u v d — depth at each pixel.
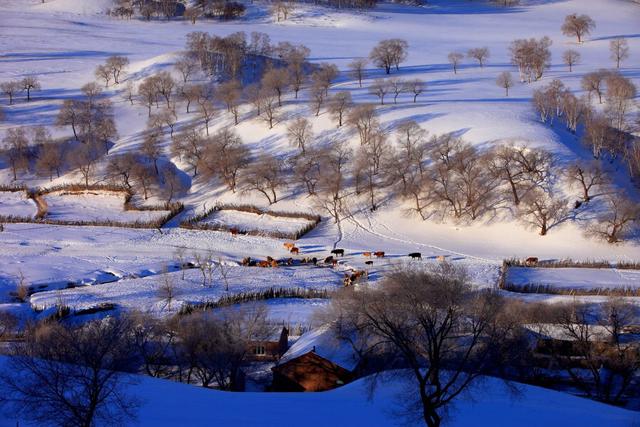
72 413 39.47
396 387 48.62
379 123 137.12
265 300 80.56
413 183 116.88
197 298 81.00
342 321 57.44
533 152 115.56
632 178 115.69
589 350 57.84
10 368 43.41
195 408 44.06
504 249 102.38
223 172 126.50
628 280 87.44
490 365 49.22
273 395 47.59
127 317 59.47
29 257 97.88
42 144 143.62
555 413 45.38
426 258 97.75
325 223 113.81
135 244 104.62
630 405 55.00
